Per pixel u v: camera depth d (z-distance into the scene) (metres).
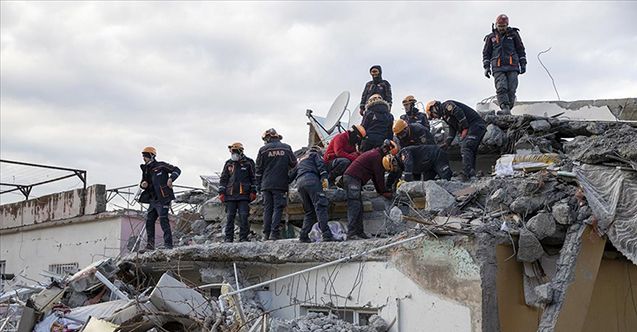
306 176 9.88
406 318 8.03
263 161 10.72
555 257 7.93
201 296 8.77
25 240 18.70
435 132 13.28
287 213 11.70
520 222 7.89
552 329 7.30
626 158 7.87
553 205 7.91
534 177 8.26
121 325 8.32
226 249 10.15
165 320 8.49
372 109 11.77
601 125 11.19
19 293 11.47
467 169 10.59
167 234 11.71
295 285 9.57
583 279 7.59
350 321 8.84
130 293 11.23
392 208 10.03
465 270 7.50
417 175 11.30
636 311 8.39
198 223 14.24
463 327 7.42
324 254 9.09
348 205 9.83
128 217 15.52
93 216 16.05
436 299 7.74
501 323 7.43
